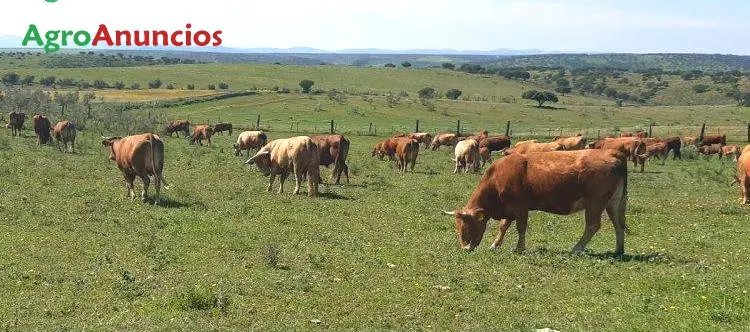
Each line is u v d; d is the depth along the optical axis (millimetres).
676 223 19547
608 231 18078
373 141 57562
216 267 13070
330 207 20719
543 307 10828
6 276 11969
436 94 153500
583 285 12070
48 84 137250
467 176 31938
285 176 23938
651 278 12383
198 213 18797
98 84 139125
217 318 9938
